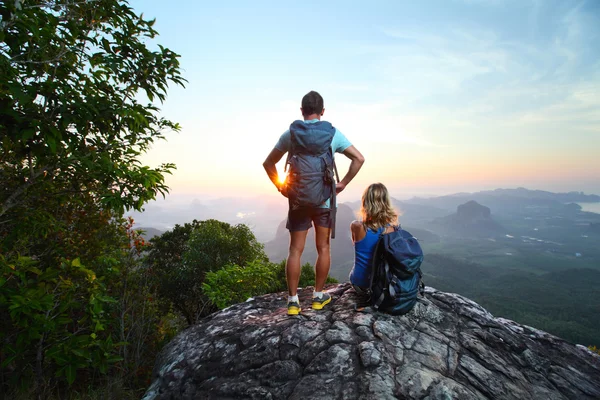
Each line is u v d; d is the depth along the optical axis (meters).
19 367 4.36
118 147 4.61
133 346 6.68
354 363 2.59
